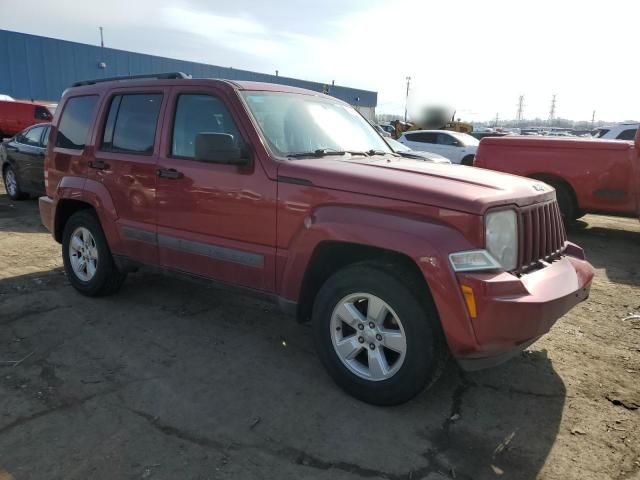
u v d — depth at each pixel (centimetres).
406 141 1759
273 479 255
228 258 379
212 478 254
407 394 307
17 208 984
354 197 316
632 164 802
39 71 3088
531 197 323
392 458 274
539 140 888
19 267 592
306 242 332
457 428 302
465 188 301
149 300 499
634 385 356
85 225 485
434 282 283
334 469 264
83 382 342
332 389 342
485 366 304
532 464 272
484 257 282
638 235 893
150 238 428
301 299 348
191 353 390
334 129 430
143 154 430
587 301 531
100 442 279
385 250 316
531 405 329
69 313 461
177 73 428
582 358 397
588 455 280
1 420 296
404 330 302
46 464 260
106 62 3406
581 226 970
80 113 502
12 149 1034
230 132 375
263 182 353
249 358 385
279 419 306
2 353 381
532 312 280
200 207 388
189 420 302
